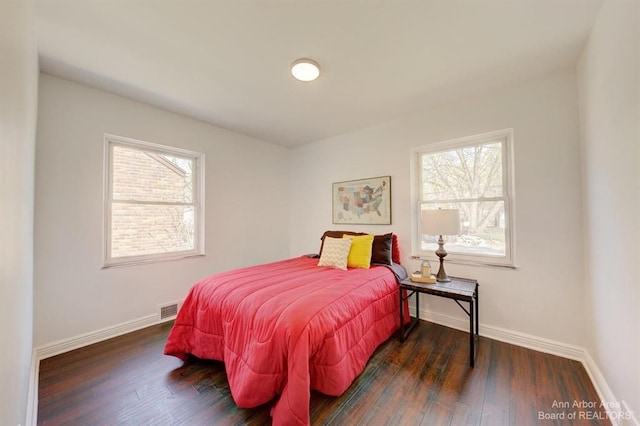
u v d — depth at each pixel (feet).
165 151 9.44
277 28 5.24
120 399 5.15
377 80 7.21
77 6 4.64
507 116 7.55
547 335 6.88
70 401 5.07
